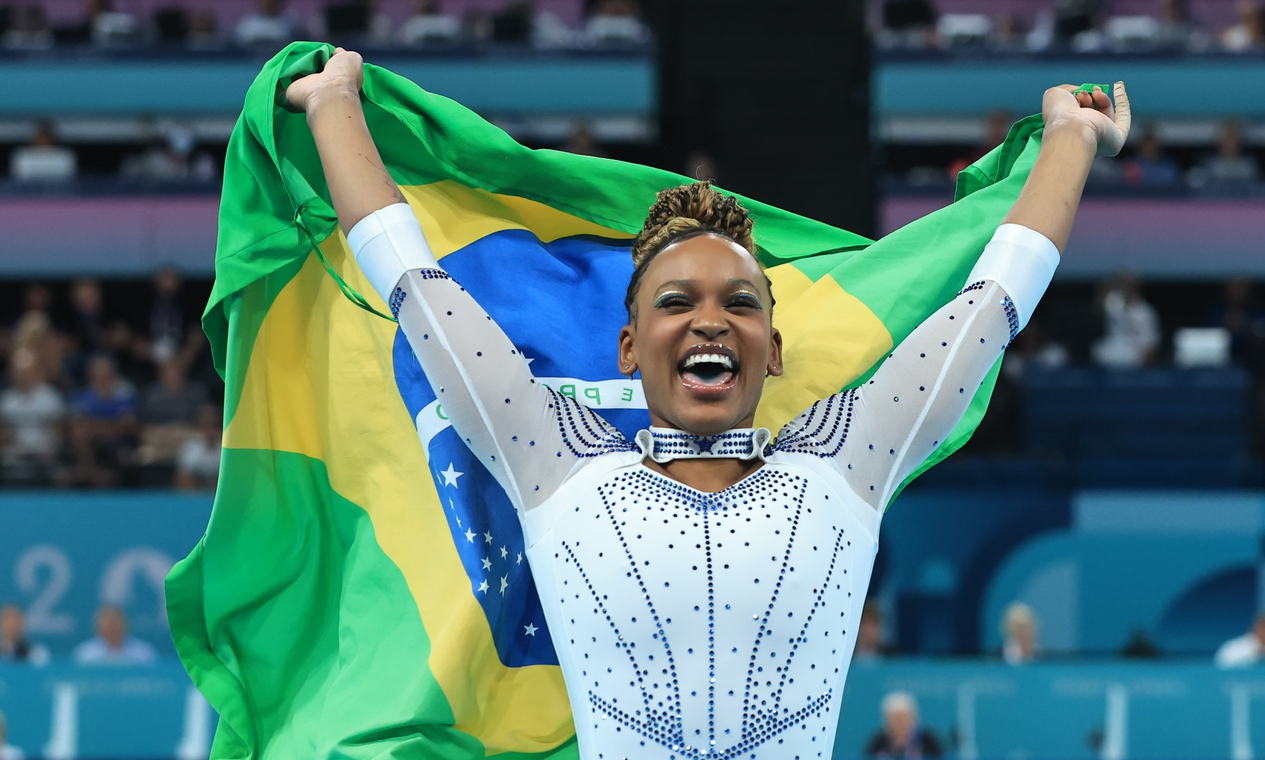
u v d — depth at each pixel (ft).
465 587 19.35
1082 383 61.11
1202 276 77.41
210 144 83.82
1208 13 93.56
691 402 16.49
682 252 16.94
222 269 19.39
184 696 46.78
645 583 16.06
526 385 17.12
